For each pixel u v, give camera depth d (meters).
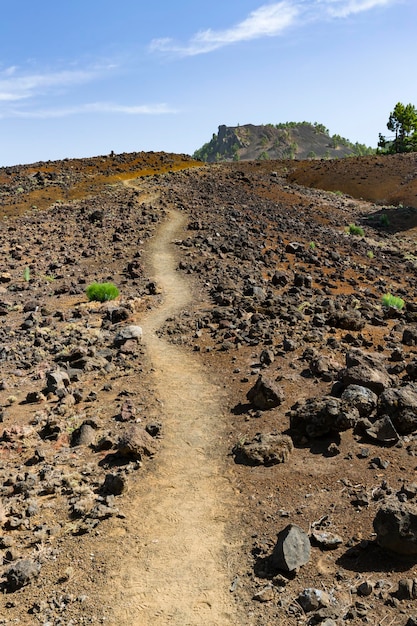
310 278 24.34
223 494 8.38
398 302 21.78
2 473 9.23
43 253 30.75
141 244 31.94
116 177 67.62
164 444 9.96
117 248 30.91
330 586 6.36
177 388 12.33
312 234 44.25
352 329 16.53
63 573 6.89
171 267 26.44
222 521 7.77
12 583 6.66
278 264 30.02
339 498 7.89
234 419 10.69
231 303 19.17
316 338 14.75
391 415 9.74
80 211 44.78
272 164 91.56
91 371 13.60
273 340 14.72
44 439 10.43
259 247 33.72
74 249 31.44
